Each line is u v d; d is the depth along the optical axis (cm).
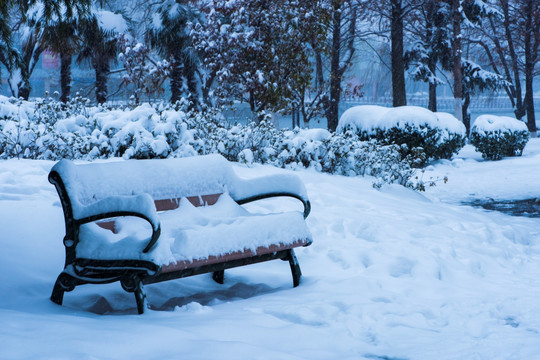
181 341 288
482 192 1327
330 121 2923
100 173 395
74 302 391
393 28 2555
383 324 359
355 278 450
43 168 777
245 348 283
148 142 916
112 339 282
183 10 2492
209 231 388
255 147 1084
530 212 1044
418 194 1035
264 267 508
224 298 430
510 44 3709
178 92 2597
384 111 1983
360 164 1107
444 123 1958
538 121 4350
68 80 2675
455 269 531
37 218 509
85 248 363
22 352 253
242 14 1914
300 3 1931
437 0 3206
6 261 427
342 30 3253
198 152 984
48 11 673
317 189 852
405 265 503
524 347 323
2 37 681
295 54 1933
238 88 2017
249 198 471
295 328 332
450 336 344
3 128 924
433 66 3612
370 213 740
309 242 449
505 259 606
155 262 343
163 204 431
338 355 300
